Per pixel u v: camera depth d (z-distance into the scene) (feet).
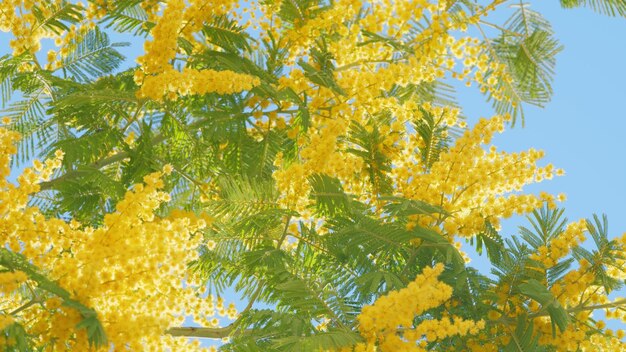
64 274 10.16
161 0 17.65
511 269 13.96
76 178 15.14
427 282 10.99
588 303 14.40
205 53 16.71
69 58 17.99
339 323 11.75
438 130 16.84
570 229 14.07
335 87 15.72
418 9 18.12
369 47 18.45
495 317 13.87
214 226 14.90
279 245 14.17
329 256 13.85
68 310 9.77
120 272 10.40
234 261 14.74
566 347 13.62
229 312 16.88
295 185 13.92
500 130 14.57
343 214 13.91
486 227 14.57
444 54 19.26
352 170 14.55
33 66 17.65
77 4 18.38
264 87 15.61
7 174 10.85
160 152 17.35
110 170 17.99
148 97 14.93
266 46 17.48
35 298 10.14
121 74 17.22
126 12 18.72
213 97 15.89
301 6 17.98
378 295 13.30
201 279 16.17
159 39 14.71
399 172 15.38
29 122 16.98
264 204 14.11
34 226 10.84
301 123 15.98
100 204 15.92
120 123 17.42
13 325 9.39
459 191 14.79
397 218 14.55
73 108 15.90
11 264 9.66
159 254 10.62
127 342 10.02
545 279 13.93
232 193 14.11
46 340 9.96
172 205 16.92
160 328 10.08
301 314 11.93
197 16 16.22
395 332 11.17
